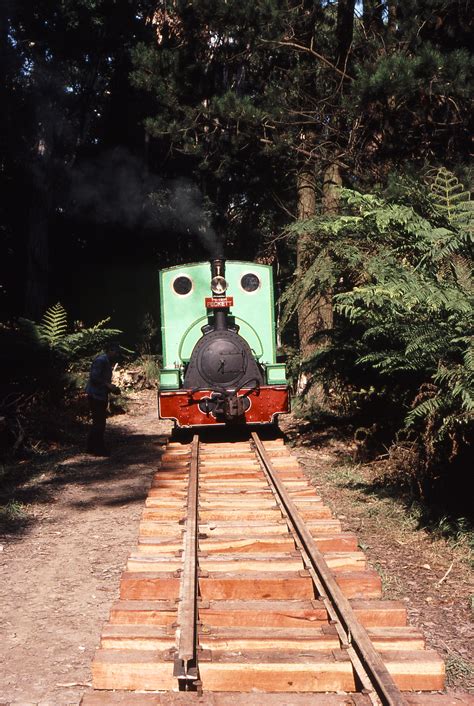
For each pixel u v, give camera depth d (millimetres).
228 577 4941
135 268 25250
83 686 3920
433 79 10508
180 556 5406
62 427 12359
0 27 19969
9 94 20828
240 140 13195
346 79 12289
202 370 10469
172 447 10141
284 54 13352
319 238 8219
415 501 7105
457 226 6656
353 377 9055
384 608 4398
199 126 14336
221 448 9953
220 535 6012
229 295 11133
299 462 9469
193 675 3648
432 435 6512
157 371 18828
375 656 3641
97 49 21531
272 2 11789
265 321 11156
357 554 5352
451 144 11398
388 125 11508
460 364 6023
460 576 5445
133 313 24828
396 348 7137
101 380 10508
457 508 6832
